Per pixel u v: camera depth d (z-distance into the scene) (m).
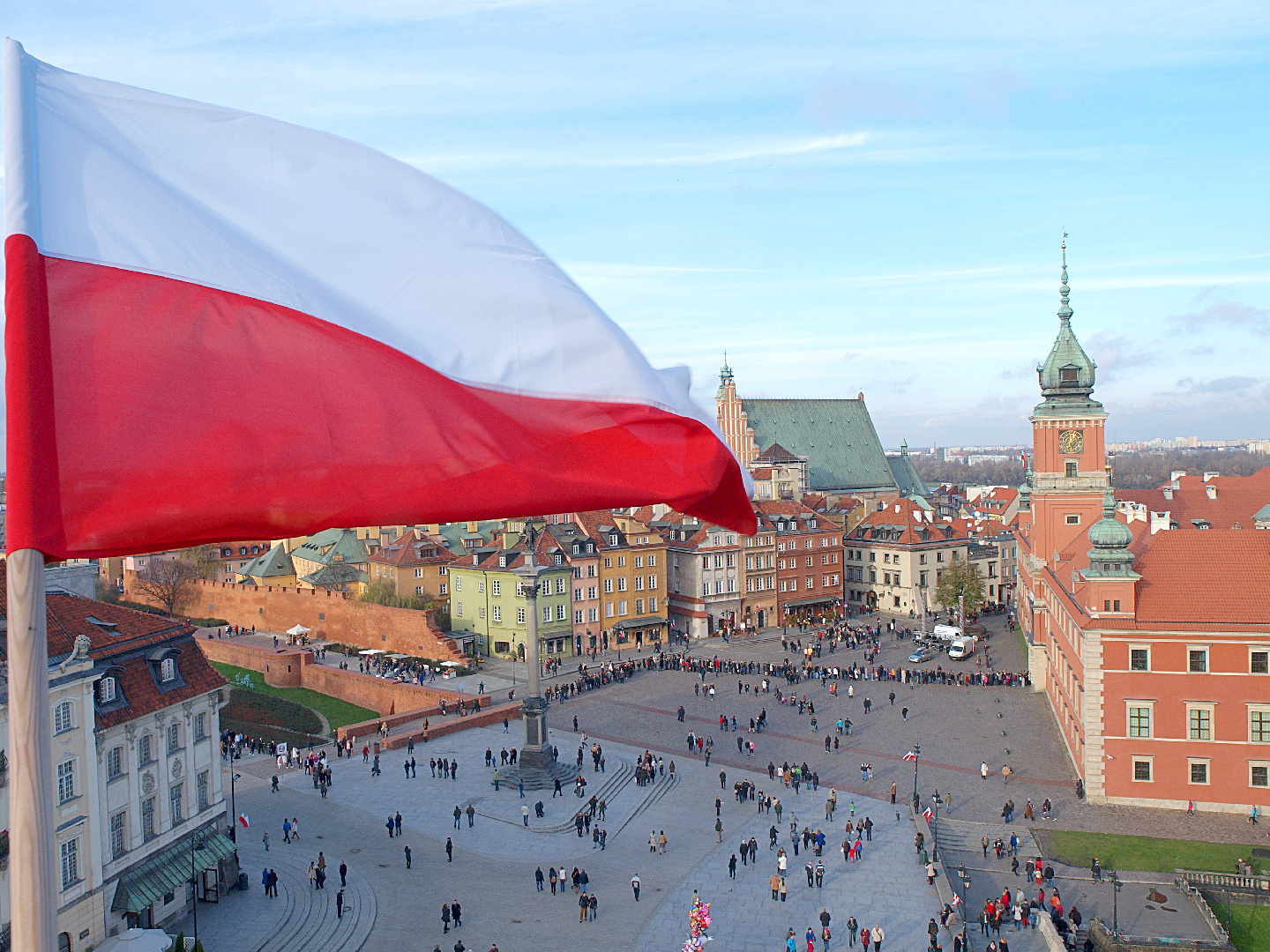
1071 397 120.75
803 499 189.50
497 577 131.75
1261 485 146.25
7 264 9.92
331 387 11.03
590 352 11.70
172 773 58.38
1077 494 120.31
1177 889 61.53
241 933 56.19
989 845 68.88
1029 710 103.00
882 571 171.00
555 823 72.69
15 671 9.62
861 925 57.06
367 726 97.19
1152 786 75.62
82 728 50.22
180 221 10.92
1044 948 54.56
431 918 58.31
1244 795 73.81
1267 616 74.06
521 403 11.42
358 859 67.19
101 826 52.12
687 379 12.64
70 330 10.34
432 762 84.06
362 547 164.75
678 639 145.00
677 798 78.88
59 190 10.48
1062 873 64.19
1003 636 147.62
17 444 9.90
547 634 129.75
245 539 11.09
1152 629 75.25
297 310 11.10
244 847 69.56
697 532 147.75
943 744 91.44
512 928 56.94
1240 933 56.22
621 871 65.19
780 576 159.12
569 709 105.06
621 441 11.55
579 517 141.12
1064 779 81.75
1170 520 137.62
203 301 10.84
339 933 56.31
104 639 56.22
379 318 11.34
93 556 10.24
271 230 11.27
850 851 66.00
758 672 120.38
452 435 11.20
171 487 10.53
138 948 45.44
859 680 117.44
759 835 71.00
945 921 56.53
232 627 148.75
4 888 43.72
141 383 10.53
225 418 10.80
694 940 47.75
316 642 139.75
